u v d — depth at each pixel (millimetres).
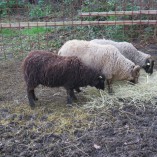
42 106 3354
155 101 3381
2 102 3461
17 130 2934
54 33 5527
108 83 3553
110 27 5320
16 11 6801
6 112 3246
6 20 6312
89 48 3527
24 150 2670
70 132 2873
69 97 3322
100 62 3479
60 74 3166
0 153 2643
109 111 3213
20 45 5141
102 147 2672
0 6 6754
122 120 3043
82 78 3246
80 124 2992
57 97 3561
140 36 5250
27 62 3203
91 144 2707
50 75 3164
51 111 3244
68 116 3135
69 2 6305
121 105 3309
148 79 3824
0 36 5527
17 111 3256
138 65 3754
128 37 5305
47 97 3564
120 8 5434
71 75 3195
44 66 3164
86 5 6051
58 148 2668
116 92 3561
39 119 3096
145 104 3346
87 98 3500
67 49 3598
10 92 3699
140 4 5316
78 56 3547
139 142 2709
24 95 3615
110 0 5641
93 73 3293
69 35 5426
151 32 5305
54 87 3438
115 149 2641
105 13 4641
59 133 2863
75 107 3299
